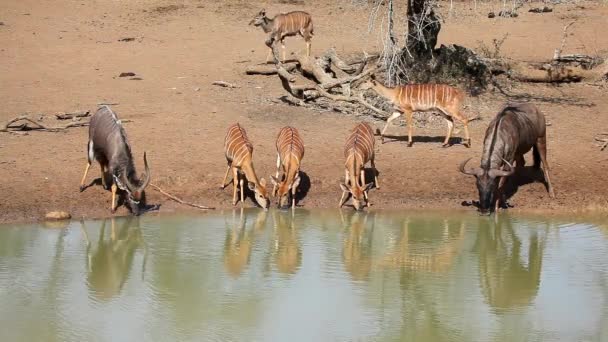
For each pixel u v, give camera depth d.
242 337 11.36
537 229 16.03
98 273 13.62
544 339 11.41
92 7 32.78
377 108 21.11
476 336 11.52
